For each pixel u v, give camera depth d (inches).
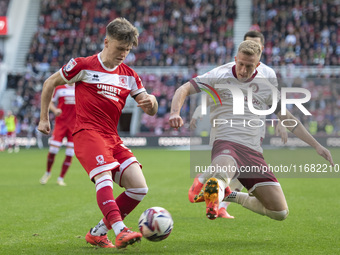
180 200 930.7
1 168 1680.6
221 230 640.4
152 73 3440.0
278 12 3767.2
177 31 3730.3
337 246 541.0
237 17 3818.9
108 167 494.0
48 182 1248.8
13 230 637.3
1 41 3799.2
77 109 525.3
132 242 454.9
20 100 3353.8
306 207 850.8
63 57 3644.2
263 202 562.3
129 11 3905.0
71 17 3929.6
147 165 1771.7
